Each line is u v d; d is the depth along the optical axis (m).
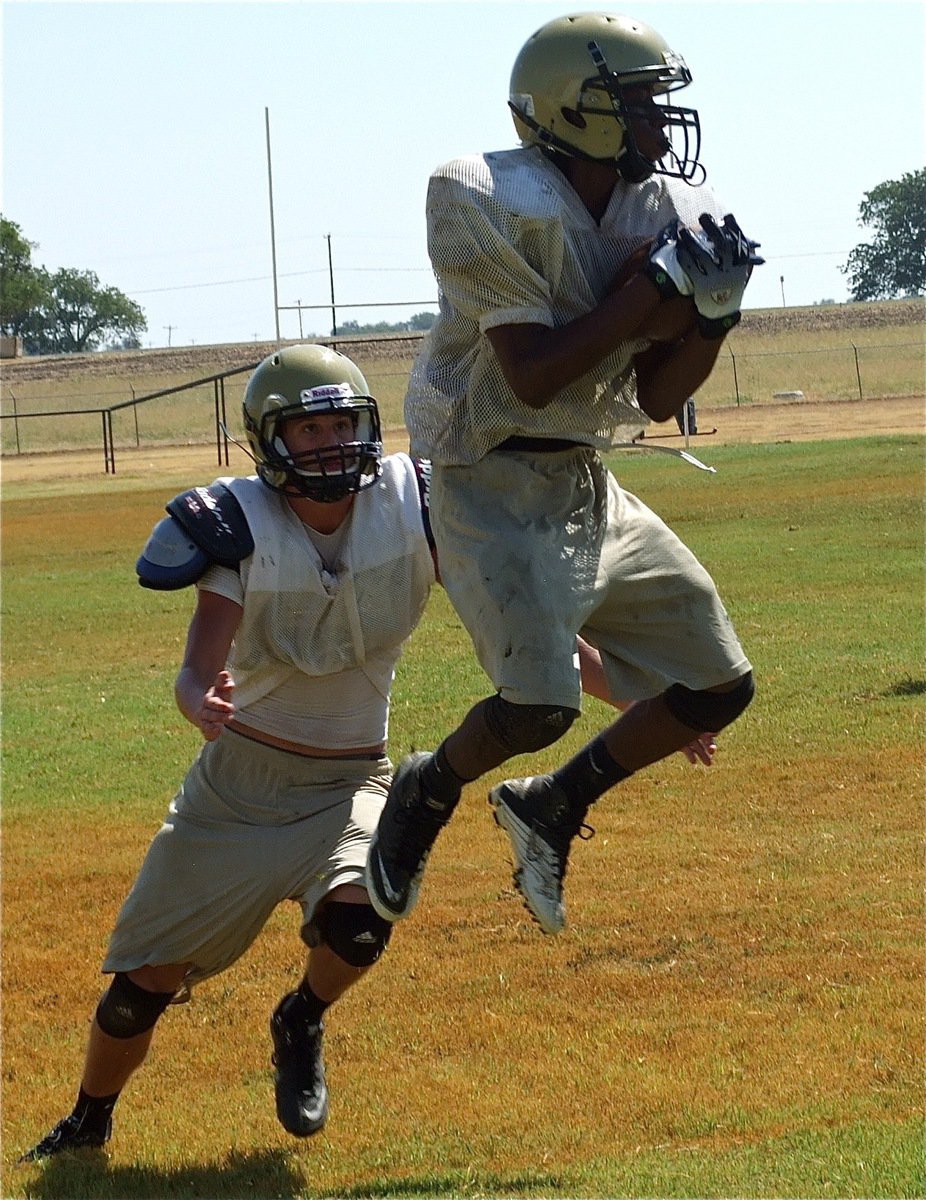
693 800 32.53
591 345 14.33
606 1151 17.45
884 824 30.16
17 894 29.25
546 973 23.47
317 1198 16.78
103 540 98.50
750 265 14.53
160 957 17.81
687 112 15.20
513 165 15.05
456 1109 18.98
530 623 15.12
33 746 41.88
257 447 17.31
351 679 18.06
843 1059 19.67
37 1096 20.53
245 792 17.97
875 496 89.44
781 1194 15.59
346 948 17.23
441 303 15.94
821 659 45.84
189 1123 19.31
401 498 17.83
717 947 24.09
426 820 16.23
